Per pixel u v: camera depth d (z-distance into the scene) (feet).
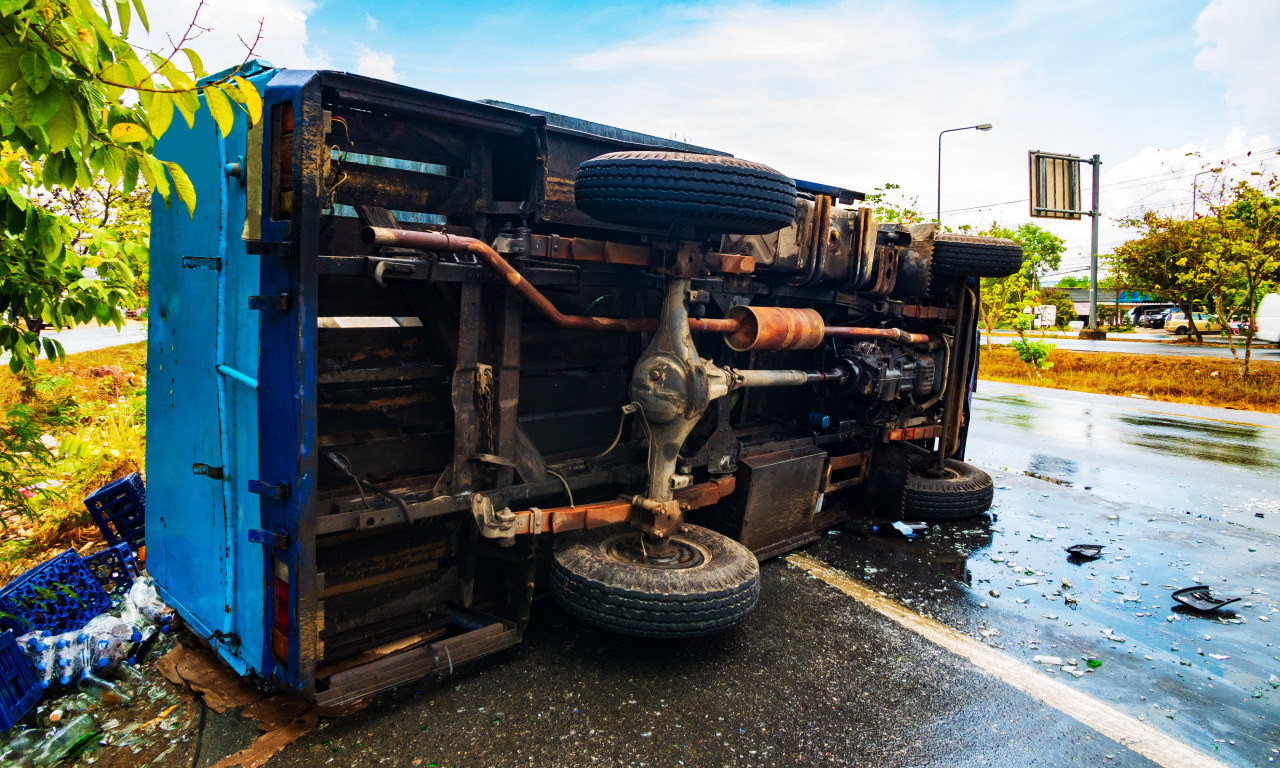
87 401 26.07
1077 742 9.69
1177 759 9.40
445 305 10.48
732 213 9.87
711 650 11.65
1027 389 56.59
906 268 18.66
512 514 10.29
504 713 9.64
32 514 14.39
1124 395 53.57
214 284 9.47
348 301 9.65
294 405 8.25
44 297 12.16
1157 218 77.36
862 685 10.85
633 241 13.53
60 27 5.51
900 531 18.42
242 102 6.25
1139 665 11.96
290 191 8.20
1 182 9.05
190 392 10.30
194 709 9.46
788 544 16.39
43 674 9.41
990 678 11.27
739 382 12.53
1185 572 16.57
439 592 11.35
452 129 10.48
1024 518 20.62
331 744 8.84
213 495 9.89
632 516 11.79
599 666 10.95
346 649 10.18
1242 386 51.21
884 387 17.95
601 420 13.51
